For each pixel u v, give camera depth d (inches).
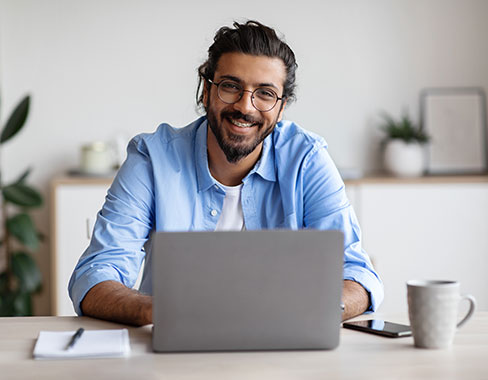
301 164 76.4
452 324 51.3
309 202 76.8
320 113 156.5
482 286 145.1
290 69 71.7
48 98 152.8
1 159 152.1
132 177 74.5
